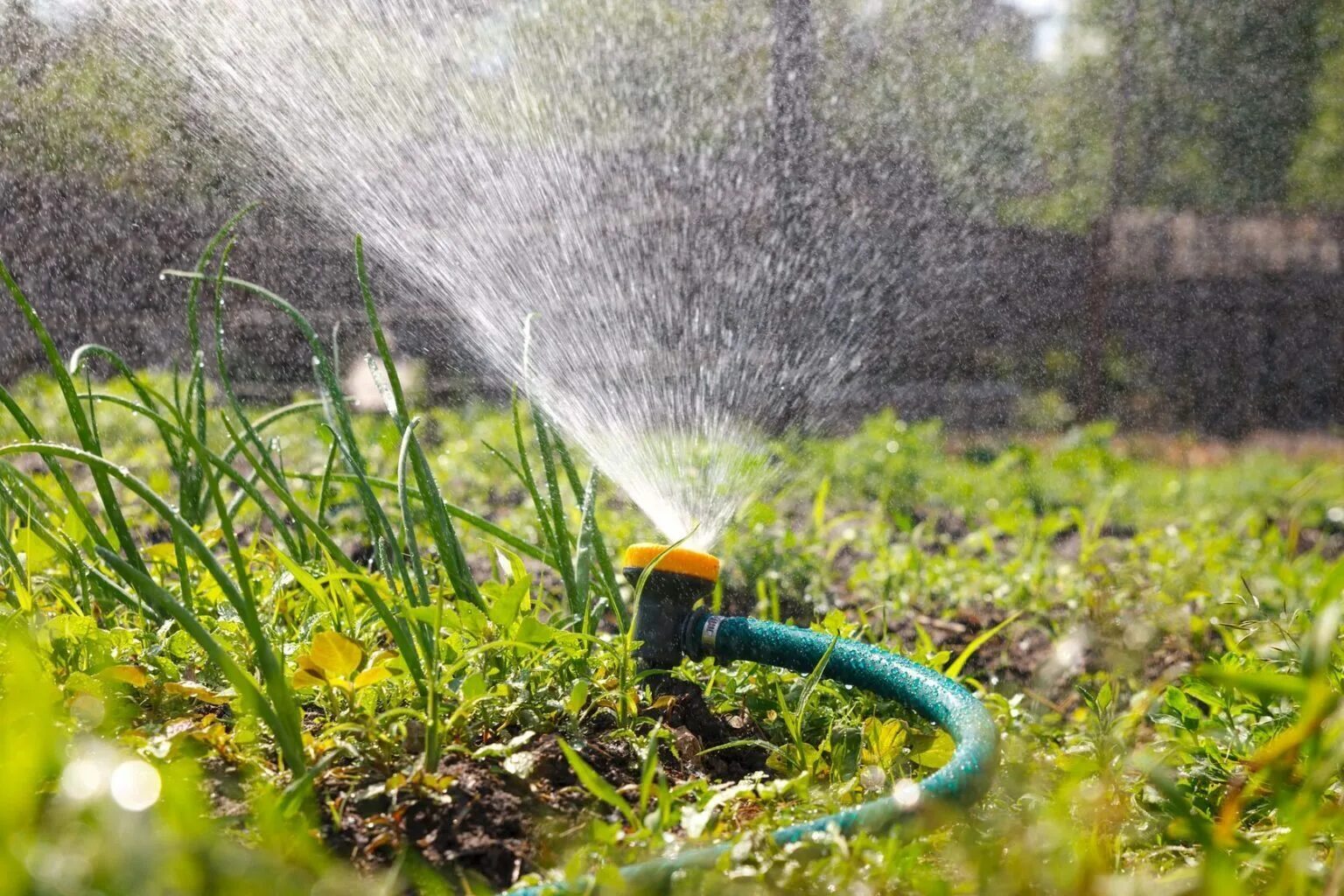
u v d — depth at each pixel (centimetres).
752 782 194
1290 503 580
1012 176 994
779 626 237
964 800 168
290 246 855
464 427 720
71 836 129
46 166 786
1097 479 652
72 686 191
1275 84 1054
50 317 884
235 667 170
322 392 269
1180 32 1037
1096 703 212
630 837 158
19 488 257
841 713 234
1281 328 1051
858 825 159
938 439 831
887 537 489
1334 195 1063
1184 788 204
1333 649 241
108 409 700
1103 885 149
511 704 202
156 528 421
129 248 855
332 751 181
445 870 161
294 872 141
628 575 237
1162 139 1045
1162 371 1028
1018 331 993
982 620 385
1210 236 1054
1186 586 370
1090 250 1016
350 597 224
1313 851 172
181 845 129
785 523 502
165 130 742
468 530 447
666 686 228
